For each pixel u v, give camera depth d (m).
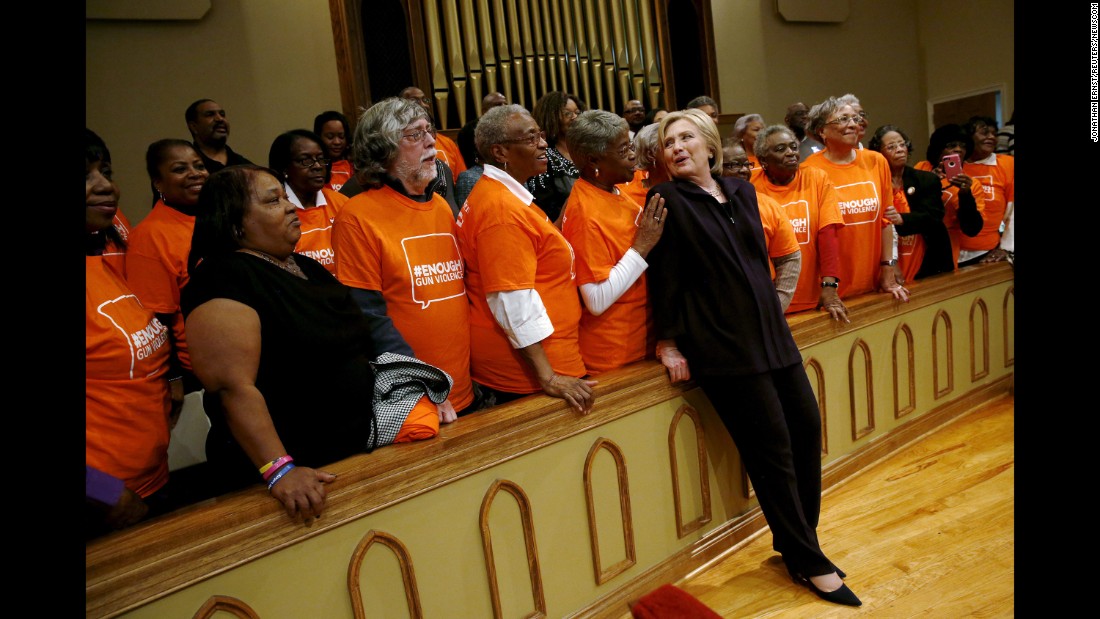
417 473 1.63
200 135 3.16
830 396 2.87
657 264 2.21
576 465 2.00
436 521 1.68
